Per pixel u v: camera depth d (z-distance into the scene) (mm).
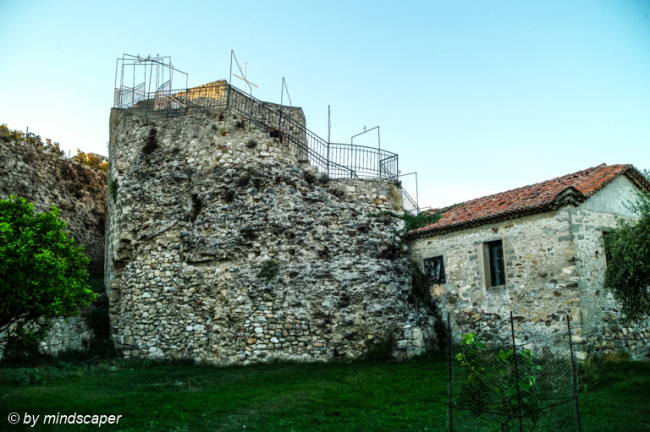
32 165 22859
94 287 21875
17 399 11539
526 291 15758
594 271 15008
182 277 18500
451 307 18156
